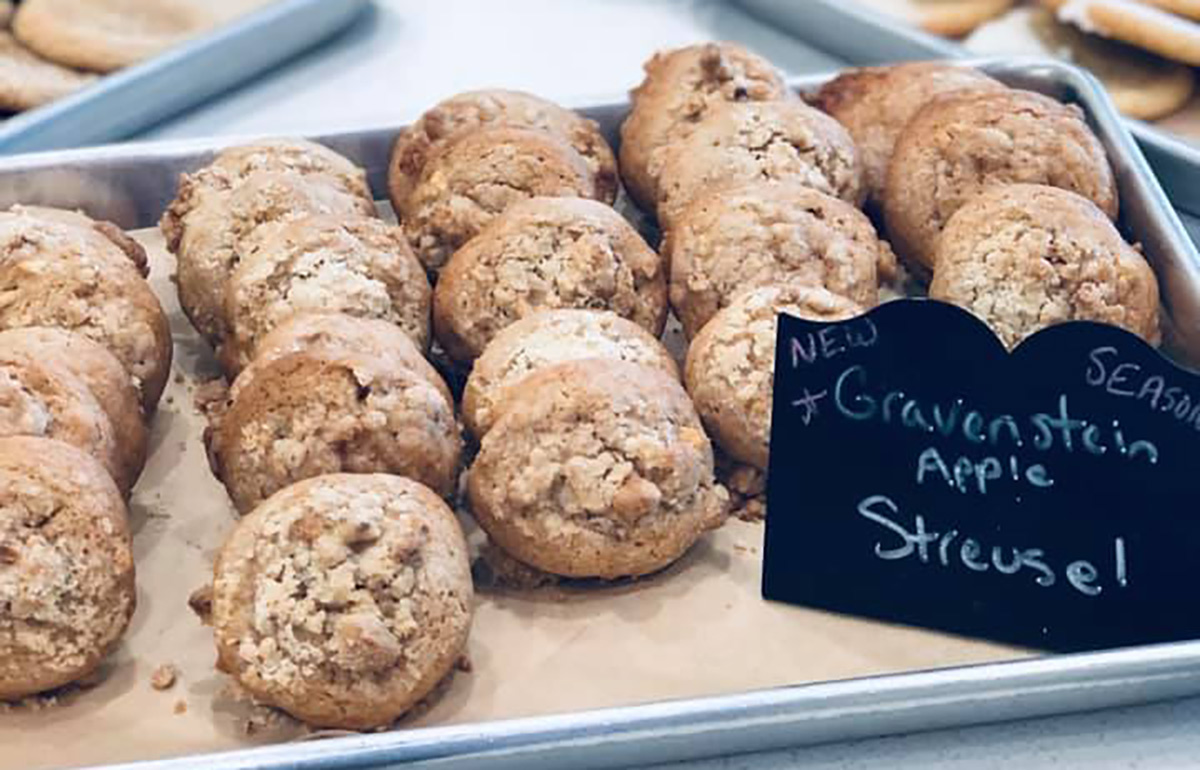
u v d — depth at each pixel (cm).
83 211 64
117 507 49
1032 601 50
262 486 51
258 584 47
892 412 50
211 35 75
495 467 51
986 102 62
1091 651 49
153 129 75
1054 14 79
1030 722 49
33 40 80
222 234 59
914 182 62
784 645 50
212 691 49
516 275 57
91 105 71
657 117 65
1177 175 67
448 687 49
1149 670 47
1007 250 56
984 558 50
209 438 54
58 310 55
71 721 48
